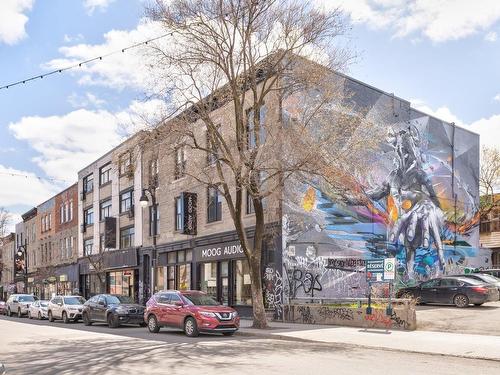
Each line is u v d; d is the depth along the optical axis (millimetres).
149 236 36062
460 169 36281
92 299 27344
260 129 21312
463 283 24609
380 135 24703
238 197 20328
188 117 20219
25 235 64562
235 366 11414
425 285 25906
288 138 18922
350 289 26250
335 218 26125
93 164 46156
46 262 56750
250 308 25609
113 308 25125
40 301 36406
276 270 23906
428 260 32281
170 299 20250
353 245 26875
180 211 32125
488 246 43469
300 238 24484
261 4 19125
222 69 19422
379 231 28469
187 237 31109
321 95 20234
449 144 35469
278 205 23812
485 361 12453
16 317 40281
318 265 25047
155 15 18672
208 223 29172
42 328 25016
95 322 29000
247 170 19766
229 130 24766
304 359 12516
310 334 17703
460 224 35594
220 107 23984
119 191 40844
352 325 20391
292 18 19359
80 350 15039
